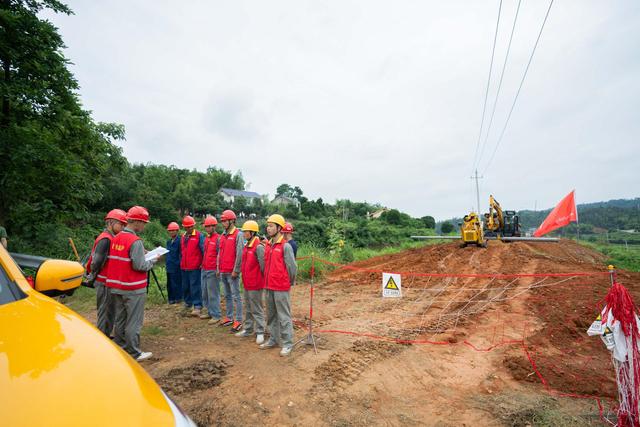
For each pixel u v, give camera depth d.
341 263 16.34
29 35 10.13
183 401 3.58
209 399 3.62
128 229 4.57
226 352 4.96
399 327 6.35
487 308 7.65
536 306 7.64
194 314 7.02
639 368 3.13
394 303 8.38
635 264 16.81
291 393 3.80
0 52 9.68
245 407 3.50
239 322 6.04
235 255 6.16
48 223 12.81
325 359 4.72
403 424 3.34
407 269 14.23
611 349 3.31
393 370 4.51
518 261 14.61
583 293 8.49
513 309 7.49
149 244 21.58
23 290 1.95
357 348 5.18
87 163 14.49
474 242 20.20
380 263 17.33
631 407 3.18
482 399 3.83
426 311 7.59
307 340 5.43
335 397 3.76
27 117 10.70
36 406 1.12
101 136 15.38
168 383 3.93
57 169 10.60
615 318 3.25
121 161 16.61
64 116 11.12
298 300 8.82
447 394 3.96
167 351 4.99
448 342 5.60
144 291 4.70
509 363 4.73
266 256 5.08
